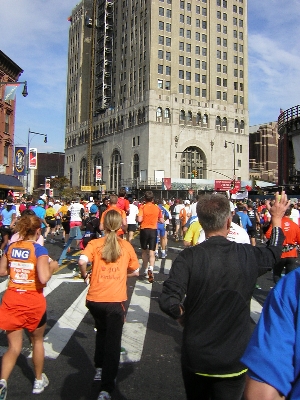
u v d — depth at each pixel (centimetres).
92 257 451
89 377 470
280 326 158
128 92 7638
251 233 1322
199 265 287
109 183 8119
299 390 147
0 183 3378
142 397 420
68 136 10112
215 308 277
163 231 1469
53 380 461
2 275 437
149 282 1038
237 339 272
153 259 1030
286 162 4128
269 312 166
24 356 539
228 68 7675
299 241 824
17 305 412
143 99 7125
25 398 416
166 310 269
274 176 9306
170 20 7200
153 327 667
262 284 1051
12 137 3881
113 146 8031
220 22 7675
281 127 4294
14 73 3862
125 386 446
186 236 700
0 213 1534
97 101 8769
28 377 470
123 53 7894
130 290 951
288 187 3766
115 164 8025
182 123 7181
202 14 7525
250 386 154
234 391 267
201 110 7344
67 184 9150
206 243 303
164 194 6238
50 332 634
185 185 6125
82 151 9325
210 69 7488
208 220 313
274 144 9481
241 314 279
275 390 148
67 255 1482
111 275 441
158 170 6875
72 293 909
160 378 468
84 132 9231
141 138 7125
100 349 452
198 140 7288
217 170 7444
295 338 155
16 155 3856
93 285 442
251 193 4378
